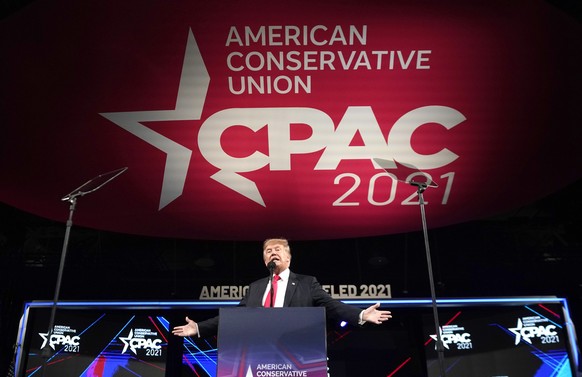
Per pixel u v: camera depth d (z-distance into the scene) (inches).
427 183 151.7
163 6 180.9
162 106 197.9
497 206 219.9
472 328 253.9
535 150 203.6
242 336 97.3
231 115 200.1
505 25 183.2
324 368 96.0
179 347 257.0
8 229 281.1
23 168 204.1
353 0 180.9
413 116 200.4
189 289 260.5
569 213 285.1
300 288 132.7
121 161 207.2
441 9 182.5
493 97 195.8
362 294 254.4
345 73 191.9
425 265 278.1
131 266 274.5
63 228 287.0
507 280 267.0
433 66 190.9
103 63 188.7
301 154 208.7
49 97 192.7
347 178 214.7
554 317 249.3
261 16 182.9
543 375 239.3
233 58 189.3
